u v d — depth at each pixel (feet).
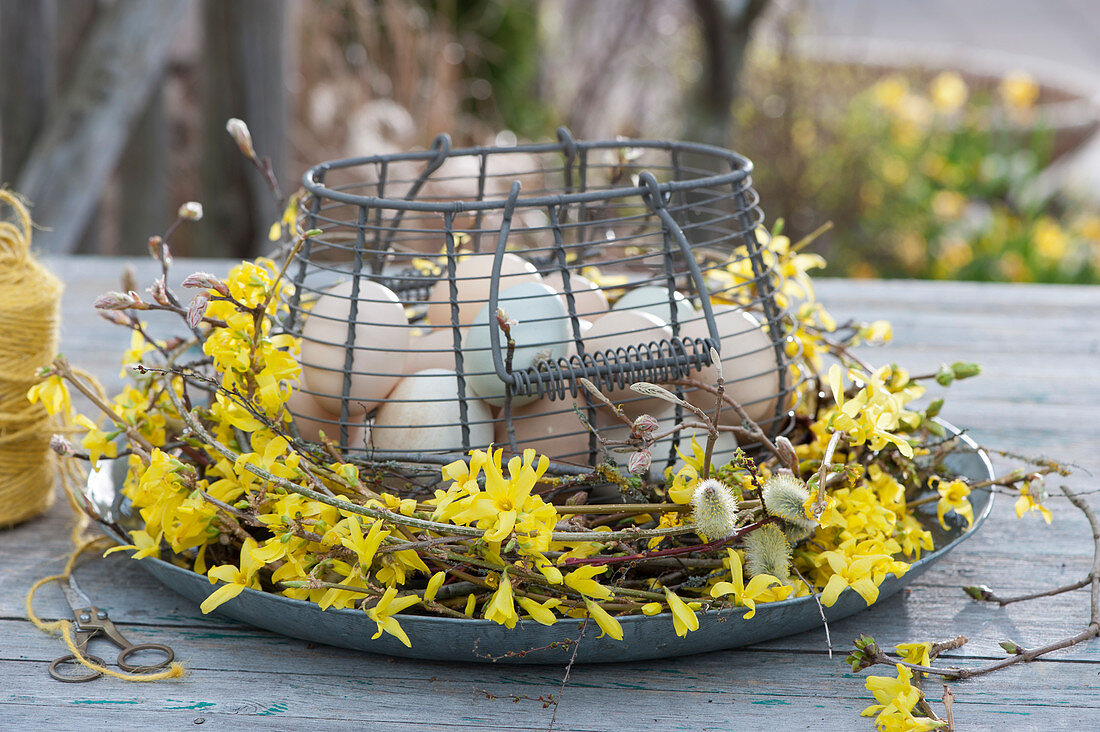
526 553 2.66
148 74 5.71
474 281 3.01
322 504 2.75
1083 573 3.04
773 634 2.81
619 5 10.64
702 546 2.75
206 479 2.92
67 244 5.54
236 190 6.07
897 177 8.89
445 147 3.21
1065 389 3.76
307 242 2.93
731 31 7.39
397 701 2.74
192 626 2.88
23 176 5.50
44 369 2.92
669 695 2.76
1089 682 2.79
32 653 2.82
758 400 2.94
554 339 2.84
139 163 7.03
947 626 2.90
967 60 11.55
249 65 5.88
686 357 2.80
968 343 4.04
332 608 2.72
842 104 9.20
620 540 2.75
